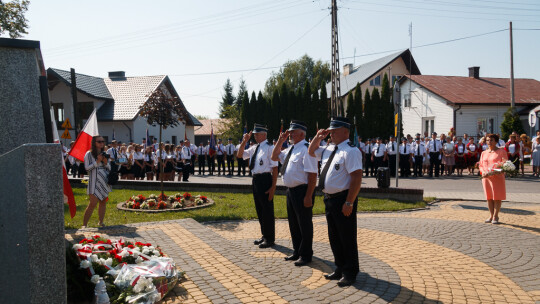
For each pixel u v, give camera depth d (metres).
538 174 17.62
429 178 17.44
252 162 6.25
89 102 31.39
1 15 21.59
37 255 2.31
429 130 29.42
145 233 6.07
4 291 2.62
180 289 3.72
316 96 32.38
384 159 18.34
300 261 5.19
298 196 5.23
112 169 7.39
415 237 6.70
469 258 5.50
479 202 10.70
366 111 30.53
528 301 4.02
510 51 23.38
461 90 29.09
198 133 54.19
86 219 7.14
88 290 3.37
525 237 6.67
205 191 12.77
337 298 3.99
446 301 3.98
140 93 32.72
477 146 18.53
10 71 3.42
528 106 27.61
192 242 5.49
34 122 3.53
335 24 22.27
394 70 36.47
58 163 2.41
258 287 3.76
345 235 4.41
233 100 61.22
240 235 7.02
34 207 2.30
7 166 2.47
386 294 4.12
